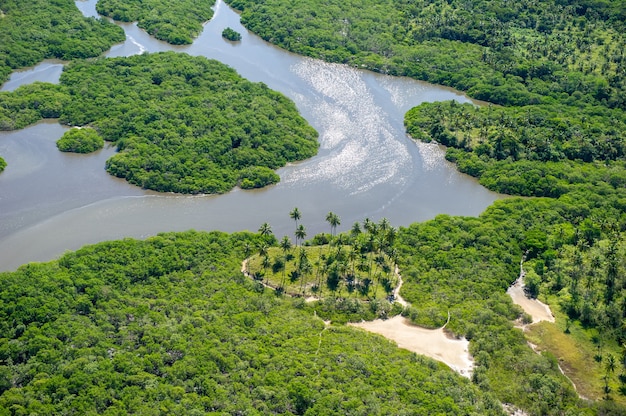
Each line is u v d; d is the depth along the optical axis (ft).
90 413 579.89
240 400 611.06
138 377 621.72
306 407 611.88
